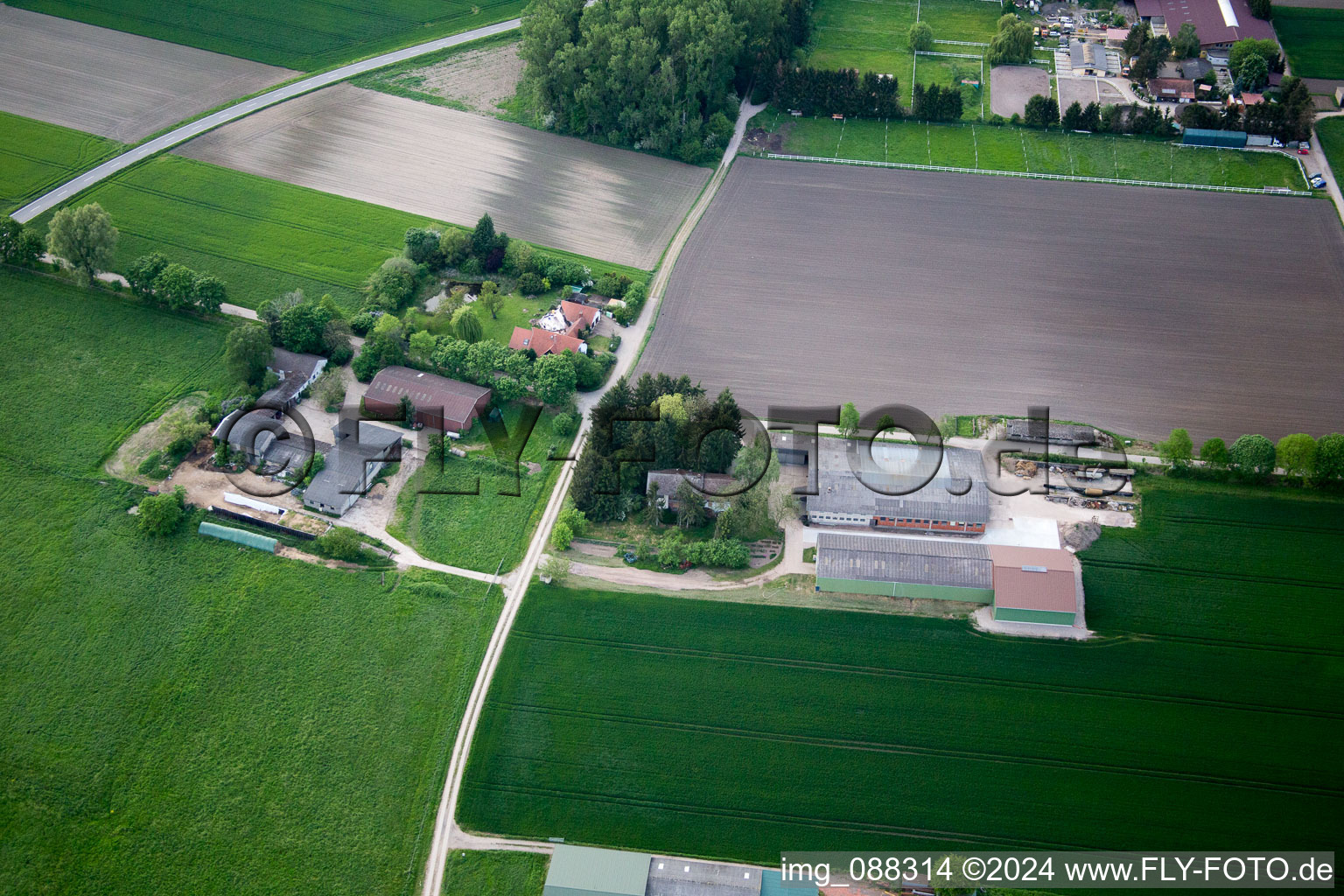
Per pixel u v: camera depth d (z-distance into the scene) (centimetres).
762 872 11138
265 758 11994
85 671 12662
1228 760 11925
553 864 11119
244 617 13238
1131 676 12688
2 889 10988
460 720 12412
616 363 16825
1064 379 16400
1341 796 11594
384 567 13825
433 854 11369
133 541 13988
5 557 13738
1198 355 16725
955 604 13488
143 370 16362
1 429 15338
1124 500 14538
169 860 11219
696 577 13875
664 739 12275
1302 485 14612
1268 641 12925
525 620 13350
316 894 11019
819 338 17200
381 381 15900
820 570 13512
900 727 12331
